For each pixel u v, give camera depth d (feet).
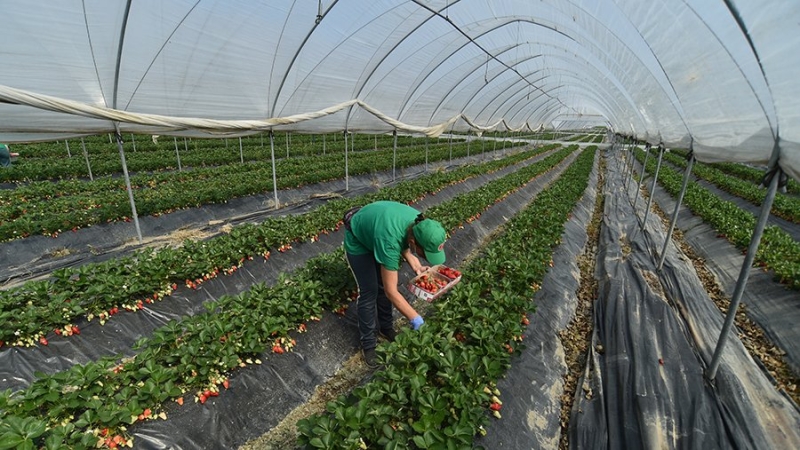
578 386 19.26
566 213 41.32
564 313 25.36
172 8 24.93
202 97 32.91
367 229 16.35
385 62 44.55
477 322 17.15
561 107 159.33
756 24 14.84
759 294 26.91
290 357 18.97
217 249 25.81
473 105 82.43
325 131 52.60
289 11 29.35
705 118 25.53
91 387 13.92
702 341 22.00
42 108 24.02
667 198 60.44
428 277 19.03
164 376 14.52
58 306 18.61
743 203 56.44
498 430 14.48
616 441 15.83
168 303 22.52
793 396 18.69
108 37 24.32
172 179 55.57
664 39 24.36
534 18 42.14
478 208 40.83
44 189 44.01
